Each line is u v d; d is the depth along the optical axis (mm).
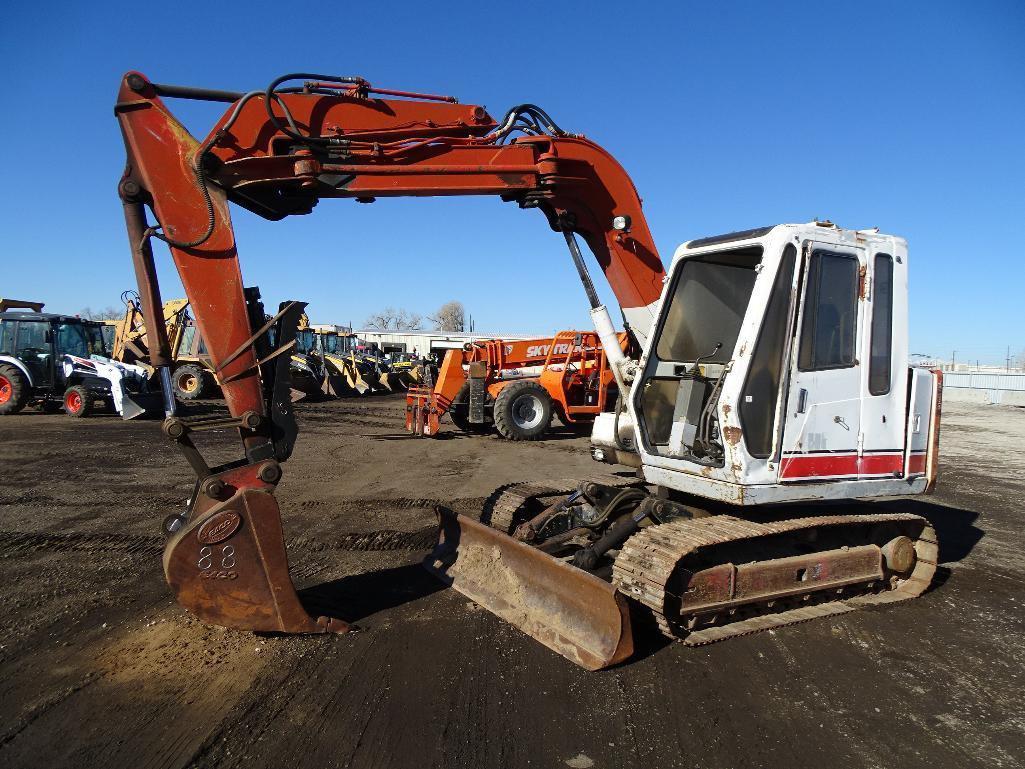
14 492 7820
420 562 5496
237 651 3857
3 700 3305
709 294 4785
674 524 4273
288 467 9953
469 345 13984
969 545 6781
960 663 4000
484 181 4656
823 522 4480
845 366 4480
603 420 5355
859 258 4508
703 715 3305
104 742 2953
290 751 2914
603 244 5324
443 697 3395
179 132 3824
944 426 18891
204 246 3826
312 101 4258
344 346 30297
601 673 3693
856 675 3801
